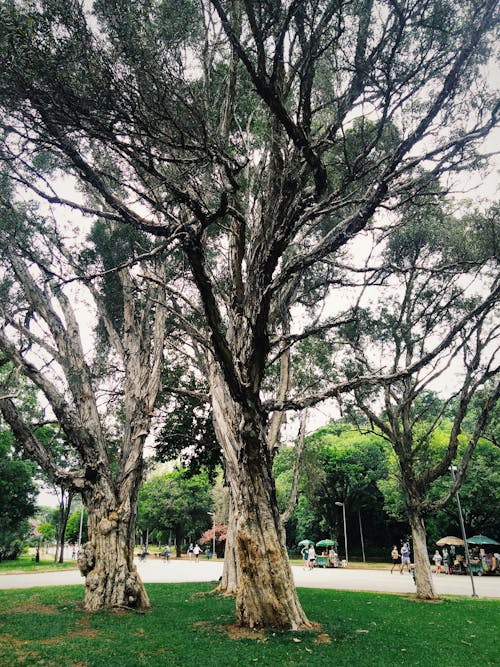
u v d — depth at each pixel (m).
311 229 12.93
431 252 15.73
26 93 7.31
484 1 7.68
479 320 13.90
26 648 8.34
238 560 10.39
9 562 42.25
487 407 15.11
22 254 12.43
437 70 8.30
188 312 16.73
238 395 9.49
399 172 8.62
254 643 8.87
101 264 13.58
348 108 8.93
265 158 11.66
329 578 25.98
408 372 9.92
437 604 14.52
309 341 15.93
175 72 7.77
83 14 6.97
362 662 7.94
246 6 7.39
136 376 14.30
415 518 16.20
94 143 9.45
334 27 8.20
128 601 12.23
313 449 24.98
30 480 34.53
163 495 57.34
